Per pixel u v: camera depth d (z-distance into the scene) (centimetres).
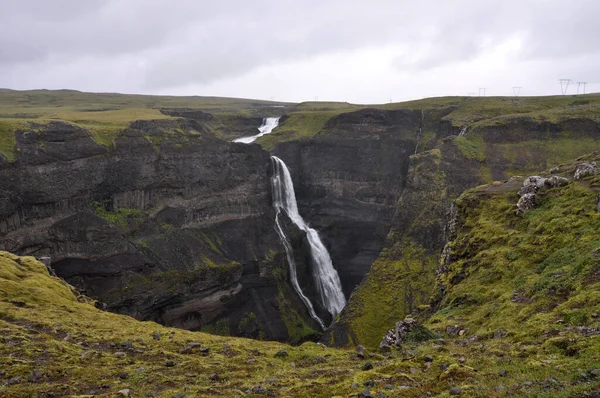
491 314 2938
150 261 8062
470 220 4994
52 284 4491
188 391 1847
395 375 1809
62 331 2816
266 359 2338
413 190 10588
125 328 3066
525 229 4162
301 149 13475
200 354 2459
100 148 8106
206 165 9850
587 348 1772
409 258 9425
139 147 8712
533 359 1802
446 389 1620
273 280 9919
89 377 2038
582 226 3597
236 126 17375
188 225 9350
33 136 7312
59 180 7394
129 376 2052
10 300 3562
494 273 3681
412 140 13362
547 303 2662
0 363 2136
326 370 2062
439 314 3459
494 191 5288
